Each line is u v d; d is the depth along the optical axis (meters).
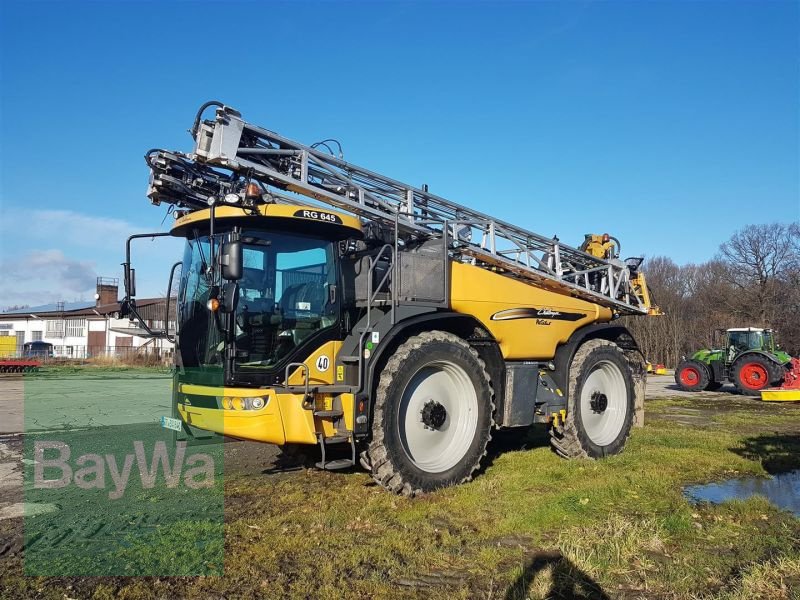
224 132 5.77
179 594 3.64
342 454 6.31
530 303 7.21
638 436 8.84
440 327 6.44
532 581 3.73
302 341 5.68
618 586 3.70
